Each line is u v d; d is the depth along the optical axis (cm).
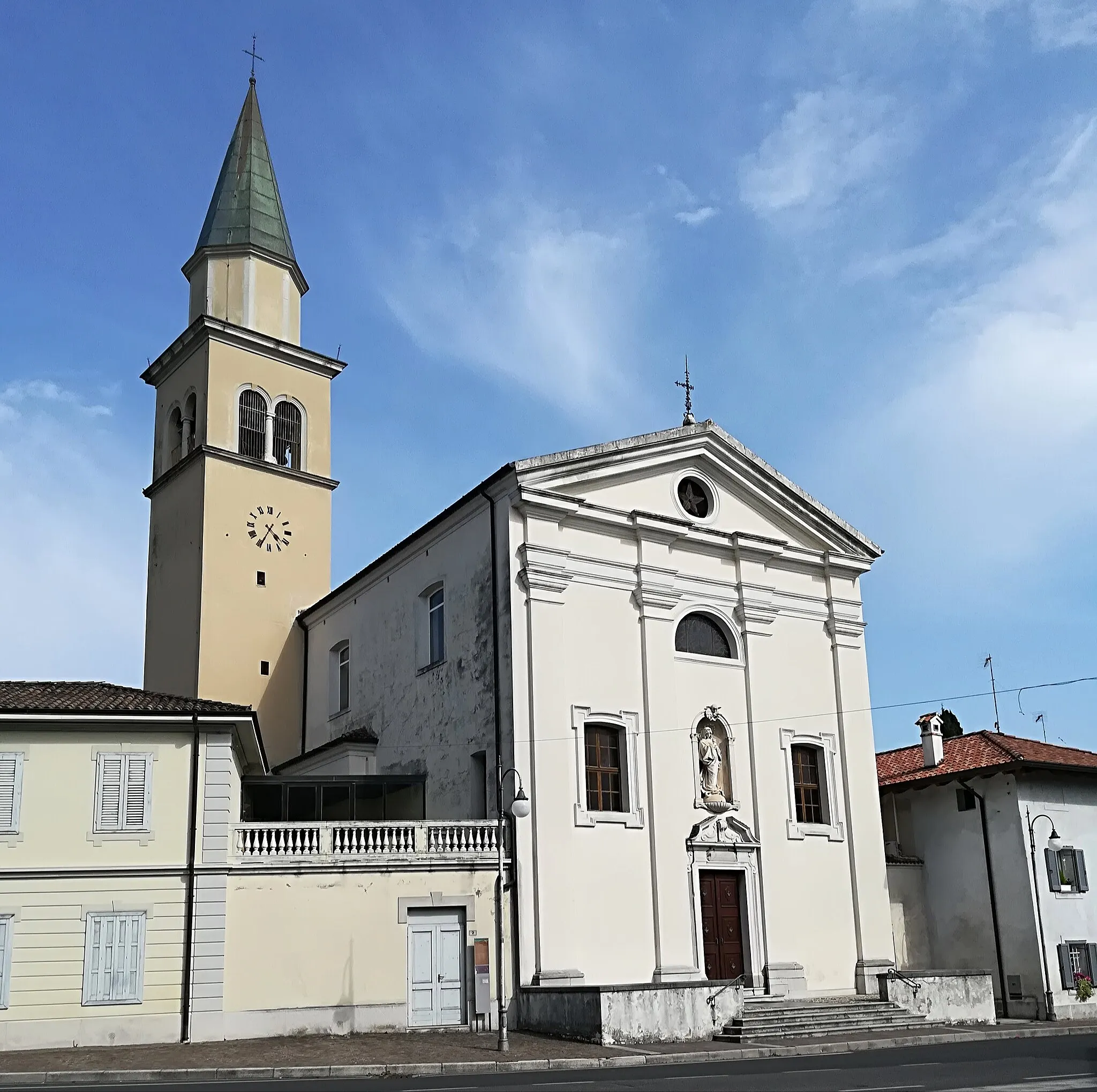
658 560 3027
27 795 2347
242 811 2827
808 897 3016
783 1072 1853
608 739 2850
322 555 4144
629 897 2725
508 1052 2114
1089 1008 3150
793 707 3167
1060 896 3231
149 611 4128
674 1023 2389
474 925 2523
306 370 4322
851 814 3162
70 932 2297
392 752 3188
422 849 2541
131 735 2428
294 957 2395
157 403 4422
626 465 3028
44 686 2595
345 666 3672
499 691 2753
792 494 3341
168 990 2311
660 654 2948
